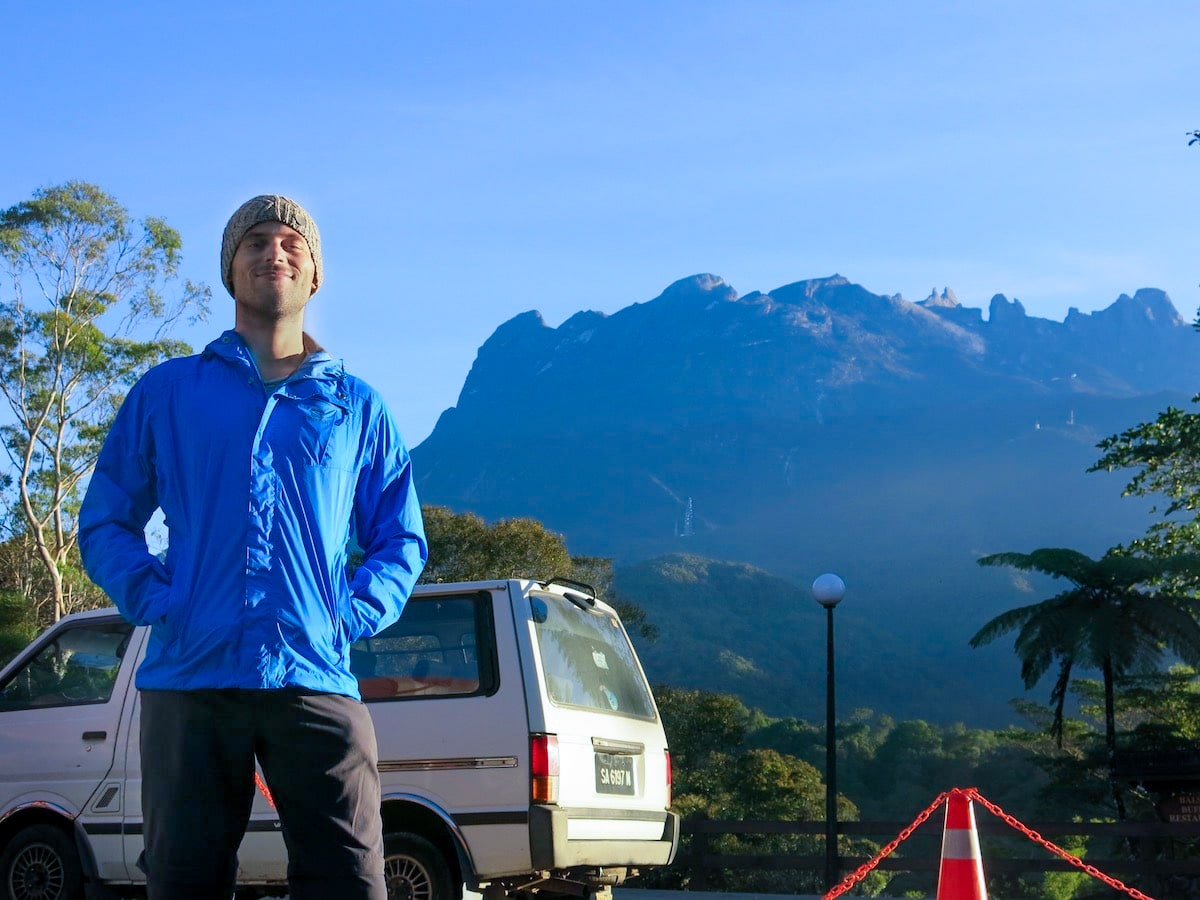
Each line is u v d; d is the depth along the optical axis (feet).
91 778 27.91
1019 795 194.39
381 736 25.25
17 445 145.89
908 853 116.57
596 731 26.40
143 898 27.81
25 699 29.27
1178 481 91.09
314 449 9.51
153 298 148.56
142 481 9.75
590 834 25.30
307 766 9.02
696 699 159.33
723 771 152.35
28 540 145.89
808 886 63.10
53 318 142.51
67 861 27.78
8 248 139.85
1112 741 82.23
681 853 51.44
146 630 28.89
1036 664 83.97
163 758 8.93
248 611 8.97
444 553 142.92
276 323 10.07
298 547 9.23
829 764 50.11
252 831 25.91
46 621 143.23
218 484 9.24
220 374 9.61
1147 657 81.71
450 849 24.82
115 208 145.07
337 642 9.34
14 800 28.27
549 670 25.66
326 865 9.05
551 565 144.77
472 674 25.43
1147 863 47.93
